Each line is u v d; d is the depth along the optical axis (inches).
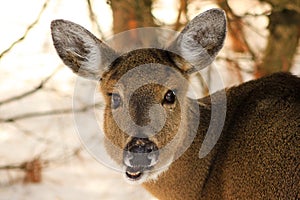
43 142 631.8
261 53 610.5
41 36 792.9
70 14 774.5
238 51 598.5
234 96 426.9
